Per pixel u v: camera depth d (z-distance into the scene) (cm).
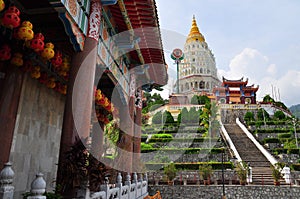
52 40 874
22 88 870
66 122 682
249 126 4622
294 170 2720
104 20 982
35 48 675
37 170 964
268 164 3033
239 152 3491
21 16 771
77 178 574
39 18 787
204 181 2444
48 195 538
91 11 817
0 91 753
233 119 5341
